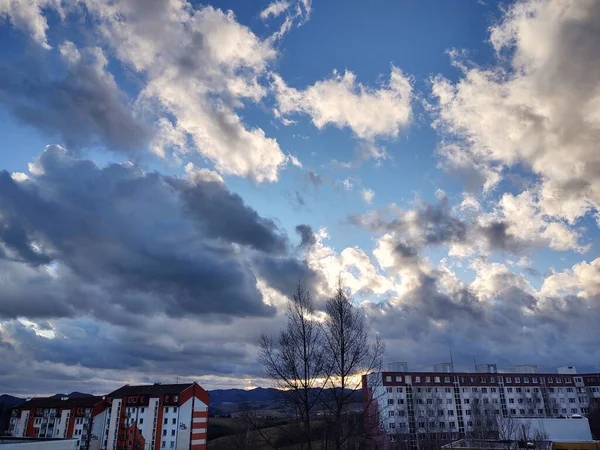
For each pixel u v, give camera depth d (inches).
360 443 818.2
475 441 2251.5
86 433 4212.6
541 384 4367.6
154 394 4121.6
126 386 4581.7
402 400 3838.6
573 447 2112.5
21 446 1337.4
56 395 4987.7
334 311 865.5
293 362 823.1
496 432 2780.5
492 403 3929.6
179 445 3850.9
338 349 837.2
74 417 4370.1
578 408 4379.9
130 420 4114.2
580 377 4530.0
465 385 4116.6
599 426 3878.0
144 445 3954.2
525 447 2148.1
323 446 771.4
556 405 4296.3
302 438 786.8
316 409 803.4
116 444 4062.5
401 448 3152.1
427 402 3885.3
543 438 2362.2
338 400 808.3
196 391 4153.5
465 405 4023.1
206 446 4082.2
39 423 4574.3
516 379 4323.3
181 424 3919.8
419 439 3607.3
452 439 3762.3
